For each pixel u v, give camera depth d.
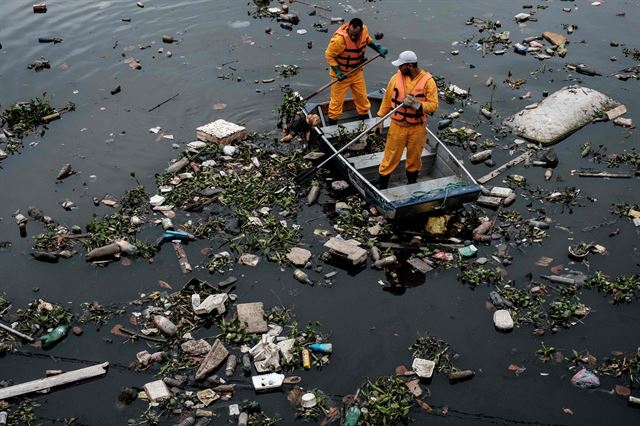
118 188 9.47
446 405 6.32
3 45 13.73
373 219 8.69
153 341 6.99
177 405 6.28
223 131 10.35
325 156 9.91
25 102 11.55
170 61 13.12
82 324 7.23
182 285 7.73
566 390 6.48
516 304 7.42
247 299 7.53
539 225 8.57
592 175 9.66
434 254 8.15
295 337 6.96
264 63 13.00
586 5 15.80
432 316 7.32
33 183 9.60
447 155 9.14
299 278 7.75
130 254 8.15
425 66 12.82
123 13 15.41
